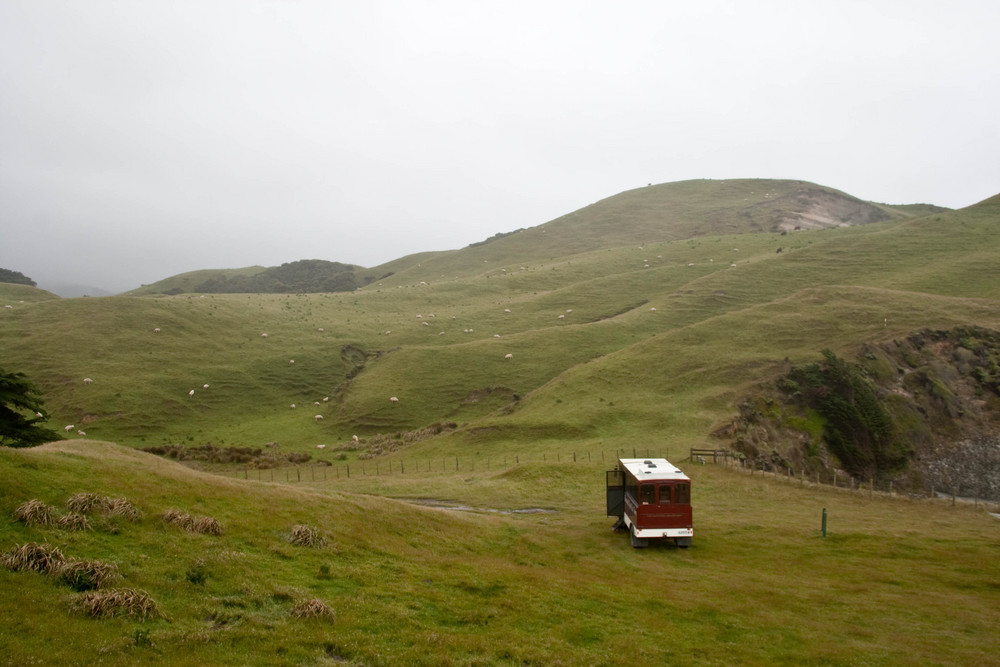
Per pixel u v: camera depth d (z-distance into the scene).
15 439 35.88
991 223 132.62
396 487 42.66
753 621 18.39
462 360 90.19
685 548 27.98
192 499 20.12
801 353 72.31
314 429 74.25
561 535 29.72
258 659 11.59
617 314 115.12
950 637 17.70
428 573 19.44
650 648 15.42
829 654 15.88
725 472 43.72
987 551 27.27
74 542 14.65
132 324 96.00
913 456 60.44
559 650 14.61
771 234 172.38
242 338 100.50
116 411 72.12
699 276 132.88
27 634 10.54
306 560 18.16
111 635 11.17
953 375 69.31
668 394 66.38
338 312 122.88
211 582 14.75
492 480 43.41
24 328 91.56
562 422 60.75
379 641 13.59
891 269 114.56
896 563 25.88
